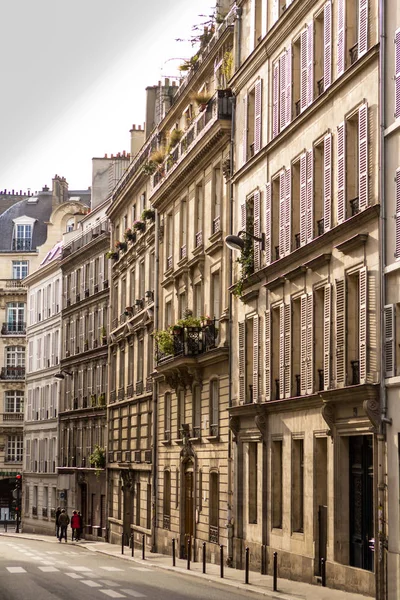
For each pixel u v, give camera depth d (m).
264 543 44.12
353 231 35.38
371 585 33.06
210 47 56.69
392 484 31.95
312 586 36.69
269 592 34.22
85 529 90.12
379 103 33.38
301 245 40.72
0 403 130.00
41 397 111.50
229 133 51.59
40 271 111.81
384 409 32.50
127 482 75.12
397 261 31.81
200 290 57.41
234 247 45.41
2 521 131.00
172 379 60.34
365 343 33.88
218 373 52.41
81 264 98.31
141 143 90.62
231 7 53.19
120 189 81.38
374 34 34.28
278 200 44.88
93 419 91.06
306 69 40.84
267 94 46.03
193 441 56.62
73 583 37.75
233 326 50.03
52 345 107.88
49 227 130.38
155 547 64.81
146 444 70.75
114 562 53.38
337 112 37.25
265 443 44.62
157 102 77.12
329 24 38.28
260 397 45.59
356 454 35.88
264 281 45.31
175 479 60.94
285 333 42.41
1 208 151.75
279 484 43.53
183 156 58.28
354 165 36.09
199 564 51.19
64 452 100.50
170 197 63.91
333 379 36.69
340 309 36.25
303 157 40.75
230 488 49.47
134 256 76.62
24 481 115.75
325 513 37.78
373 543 33.59
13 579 39.22
